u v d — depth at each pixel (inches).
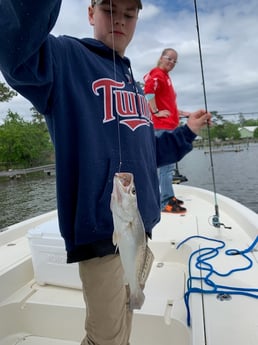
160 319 72.4
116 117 52.8
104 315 50.6
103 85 52.5
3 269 84.4
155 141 68.7
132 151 53.6
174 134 74.4
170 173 141.7
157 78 135.9
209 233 108.1
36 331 80.9
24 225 120.8
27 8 36.5
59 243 84.4
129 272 45.9
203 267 79.9
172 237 108.2
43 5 37.1
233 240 99.7
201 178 573.9
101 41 57.1
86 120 48.6
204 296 66.8
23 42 38.2
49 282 87.7
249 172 724.0
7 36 37.6
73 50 50.8
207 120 75.4
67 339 79.1
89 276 50.7
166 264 103.0
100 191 48.9
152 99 136.1
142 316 73.2
